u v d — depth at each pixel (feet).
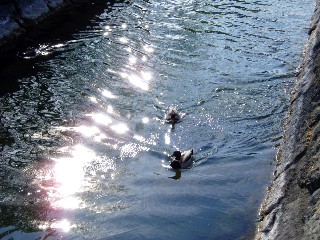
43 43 58.44
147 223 30.48
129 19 65.46
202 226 29.96
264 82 47.91
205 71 50.72
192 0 72.74
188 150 37.22
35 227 30.42
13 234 29.84
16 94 47.09
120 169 36.29
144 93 46.70
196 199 32.53
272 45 57.00
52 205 32.42
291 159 30.81
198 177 34.91
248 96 45.34
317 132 30.27
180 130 40.70
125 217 31.07
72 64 53.01
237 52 55.21
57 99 45.98
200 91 46.68
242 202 31.86
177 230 29.76
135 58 54.08
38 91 47.55
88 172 35.91
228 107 43.68
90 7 69.87
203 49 56.13
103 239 29.19
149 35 60.13
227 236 28.86
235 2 72.02
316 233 22.48
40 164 36.81
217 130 40.52
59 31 61.72
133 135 40.27
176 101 45.16
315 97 34.78
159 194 33.30
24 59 54.49
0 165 36.58
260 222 29.14
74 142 39.42
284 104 43.50
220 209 31.40
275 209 27.89
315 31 51.26
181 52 55.47
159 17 66.13
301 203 25.98
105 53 55.42
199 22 64.18
